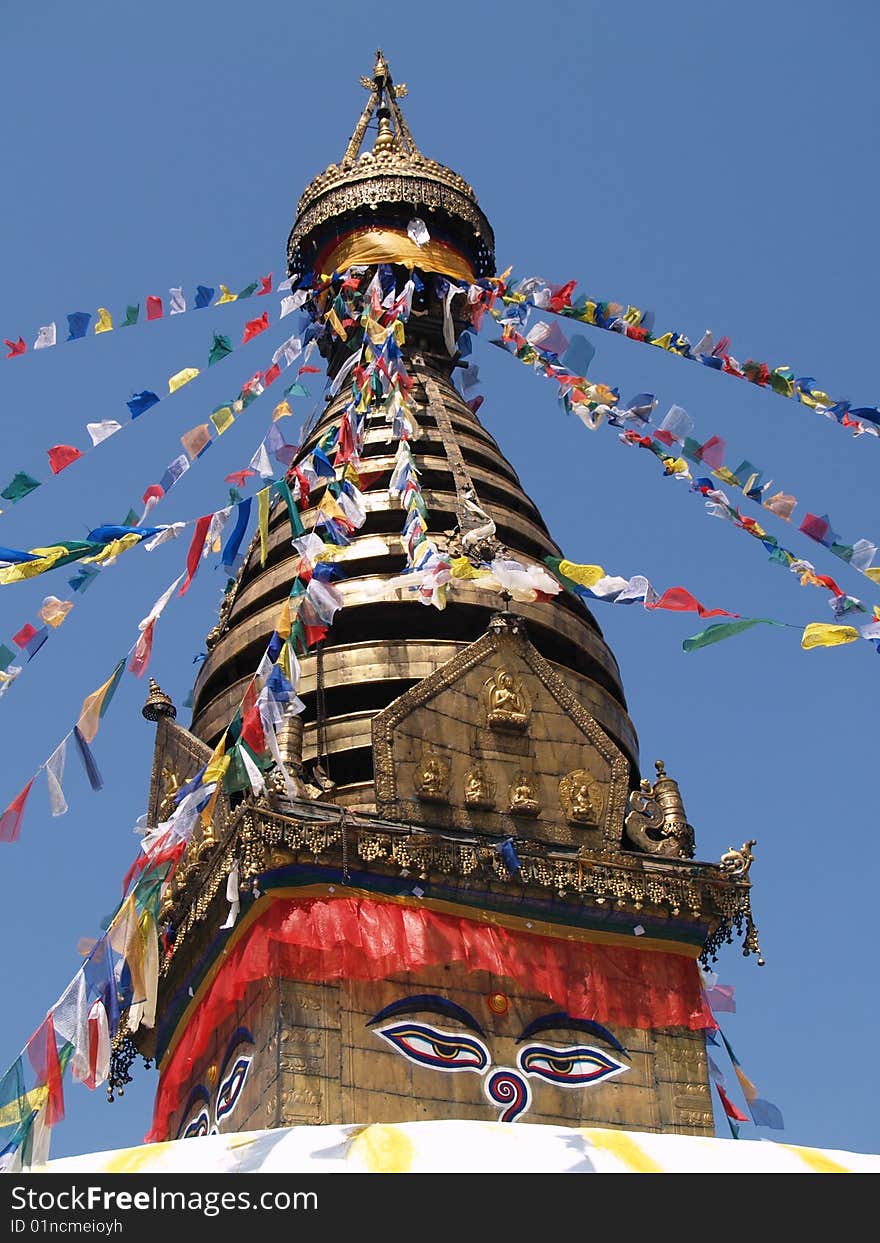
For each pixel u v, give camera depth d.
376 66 36.47
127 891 18.64
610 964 23.77
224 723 27.91
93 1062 17.56
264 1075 22.00
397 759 24.22
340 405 31.92
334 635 27.73
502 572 22.92
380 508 29.08
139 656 19.53
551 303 28.06
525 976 23.12
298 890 22.86
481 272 34.34
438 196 33.47
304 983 22.38
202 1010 24.00
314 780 24.84
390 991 22.61
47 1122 17.17
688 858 25.20
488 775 24.56
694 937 24.31
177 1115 24.73
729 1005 25.47
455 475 29.94
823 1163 19.34
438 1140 18.67
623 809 25.00
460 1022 22.70
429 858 23.36
